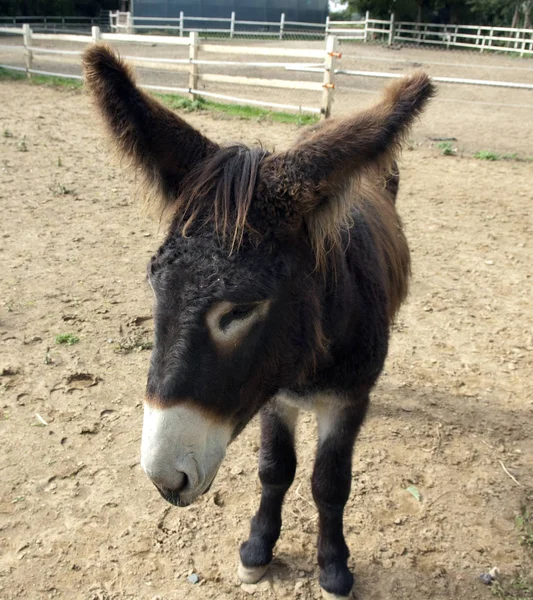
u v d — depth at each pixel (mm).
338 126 1936
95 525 3121
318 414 2719
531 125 13047
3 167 8562
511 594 2812
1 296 5141
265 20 39250
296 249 1977
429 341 4836
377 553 3035
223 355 1833
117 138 2025
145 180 2139
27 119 11578
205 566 2939
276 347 1982
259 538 2891
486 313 5250
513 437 3852
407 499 3363
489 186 8656
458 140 11414
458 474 3549
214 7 37969
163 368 1798
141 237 6523
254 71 19250
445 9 43219
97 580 2840
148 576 2875
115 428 3779
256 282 1798
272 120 11914
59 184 7949
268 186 1872
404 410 4059
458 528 3189
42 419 3807
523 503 3354
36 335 4633
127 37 15297
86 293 5285
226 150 2029
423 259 6230
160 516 3195
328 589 2752
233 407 1938
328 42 11484
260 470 2844
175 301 1793
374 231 2881
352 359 2469
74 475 3422
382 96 2047
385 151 1879
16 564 2895
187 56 22406
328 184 1871
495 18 41906
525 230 7043
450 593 2840
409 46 30672
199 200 1919
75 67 18500
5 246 6094
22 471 3416
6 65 18109
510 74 20656
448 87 18594
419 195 8180
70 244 6242
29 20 39031
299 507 3314
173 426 1771
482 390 4277
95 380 4188
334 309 2275
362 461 3615
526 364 4570
